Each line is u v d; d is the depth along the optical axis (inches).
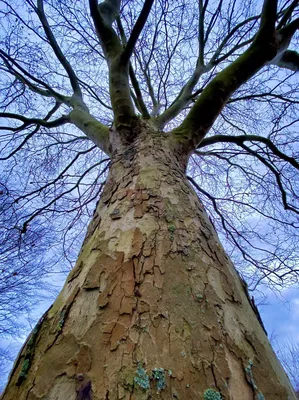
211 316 32.6
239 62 92.7
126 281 35.1
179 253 40.5
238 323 34.1
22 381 27.2
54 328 31.7
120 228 45.7
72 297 35.2
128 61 99.6
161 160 68.3
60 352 28.4
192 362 27.0
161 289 34.1
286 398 28.2
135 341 28.0
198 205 58.4
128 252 39.7
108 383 24.5
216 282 38.5
